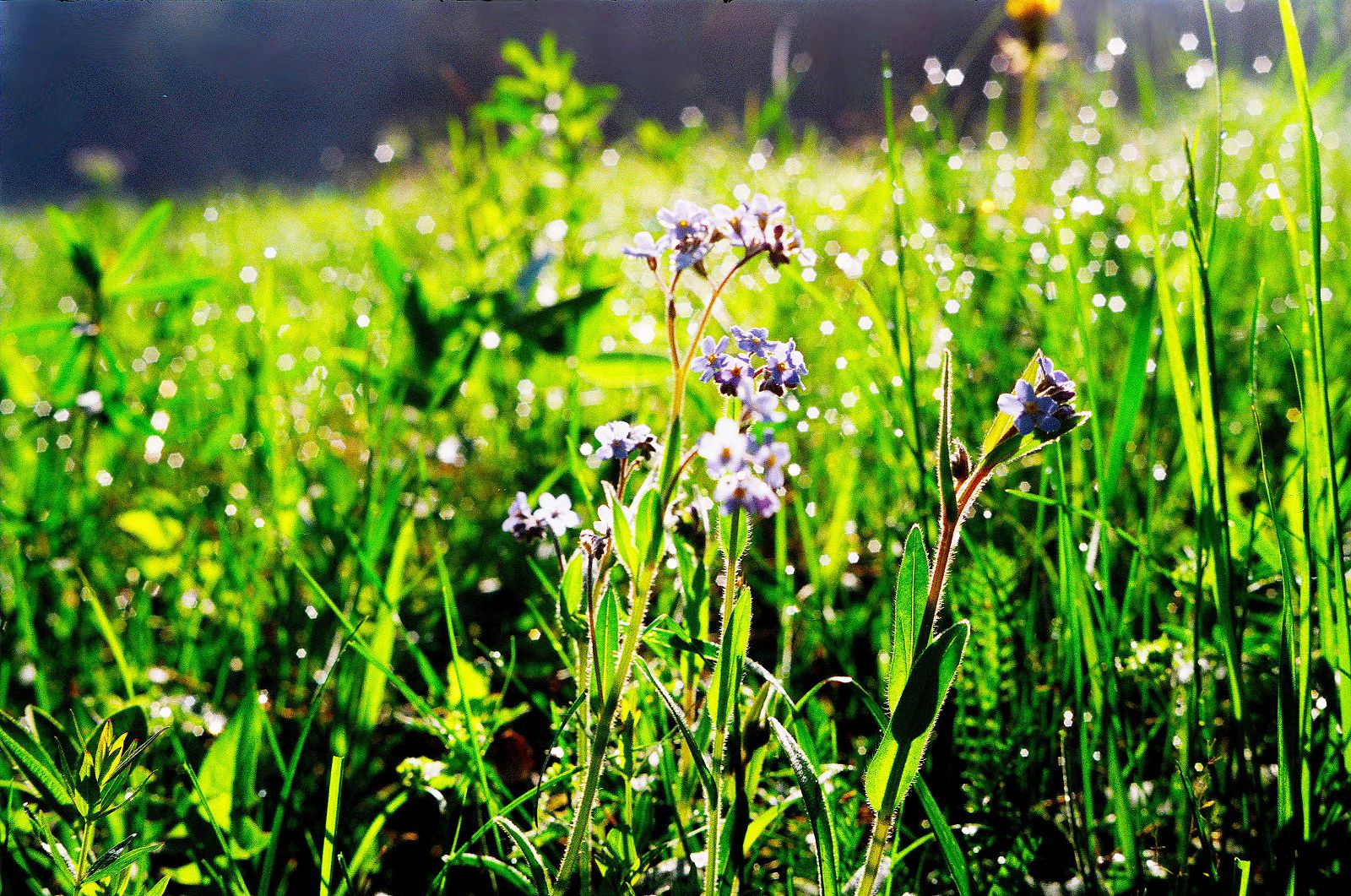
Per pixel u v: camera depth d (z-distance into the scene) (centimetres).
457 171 86
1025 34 92
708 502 41
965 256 74
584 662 39
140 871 41
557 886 37
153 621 55
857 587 56
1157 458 57
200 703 49
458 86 90
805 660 50
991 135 117
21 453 70
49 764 39
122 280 66
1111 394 59
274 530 54
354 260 130
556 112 87
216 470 74
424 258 118
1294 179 99
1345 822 39
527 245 84
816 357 76
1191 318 56
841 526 52
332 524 55
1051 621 47
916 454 46
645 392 76
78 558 55
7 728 39
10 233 216
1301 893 38
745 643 37
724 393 37
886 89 47
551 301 78
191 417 75
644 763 43
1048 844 43
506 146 87
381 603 45
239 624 52
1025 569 49
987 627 44
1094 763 44
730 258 40
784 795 44
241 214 209
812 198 108
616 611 37
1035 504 55
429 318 67
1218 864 41
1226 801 40
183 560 55
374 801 46
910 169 120
